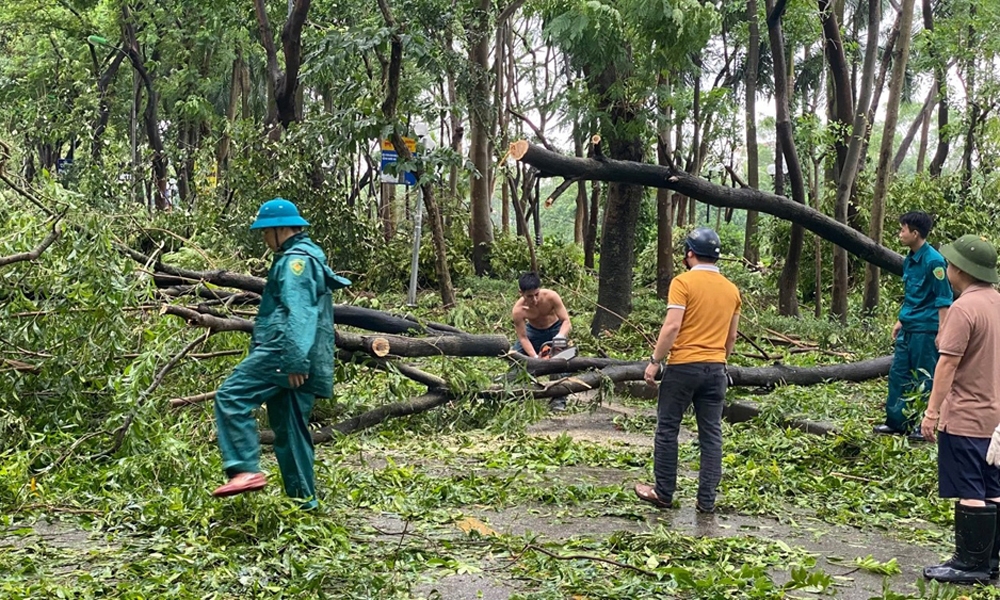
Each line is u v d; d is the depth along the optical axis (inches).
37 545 205.6
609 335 553.9
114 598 173.2
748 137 928.9
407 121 645.9
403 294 786.2
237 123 741.3
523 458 319.9
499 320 584.4
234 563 193.0
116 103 1318.9
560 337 390.0
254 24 983.0
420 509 247.3
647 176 419.2
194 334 323.6
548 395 357.1
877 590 199.3
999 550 214.7
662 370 263.7
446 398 346.6
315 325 219.9
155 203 1047.0
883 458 309.3
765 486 286.0
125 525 221.0
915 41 815.7
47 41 1197.7
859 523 254.1
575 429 383.6
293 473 228.8
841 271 644.7
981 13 748.0
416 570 199.0
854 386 451.2
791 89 1034.7
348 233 758.5
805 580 194.5
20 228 303.0
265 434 309.1
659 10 514.9
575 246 1072.2
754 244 952.9
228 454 213.2
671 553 216.8
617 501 269.1
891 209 779.4
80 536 216.4
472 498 266.2
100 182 708.0
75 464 266.4
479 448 337.1
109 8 1106.7
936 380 210.5
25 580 183.3
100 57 1273.4
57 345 285.1
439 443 339.0
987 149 828.6
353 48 567.5
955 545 219.9
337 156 704.4
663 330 256.1
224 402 215.5
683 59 567.8
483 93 735.1
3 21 1207.6
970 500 208.2
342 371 323.6
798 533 243.9
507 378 355.3
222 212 711.1
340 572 190.2
